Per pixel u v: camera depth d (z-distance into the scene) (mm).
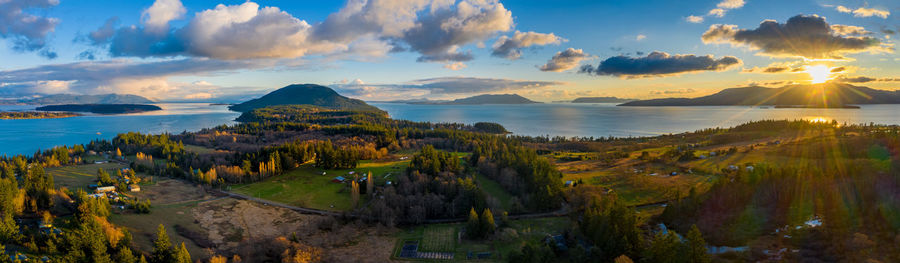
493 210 130000
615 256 89750
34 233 97312
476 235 113062
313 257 102500
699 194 122188
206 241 114375
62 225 108750
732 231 93812
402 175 164250
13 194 114562
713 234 94188
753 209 103312
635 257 89062
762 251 82000
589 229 100250
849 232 82625
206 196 160500
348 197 154750
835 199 99062
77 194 129875
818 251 78250
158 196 157250
